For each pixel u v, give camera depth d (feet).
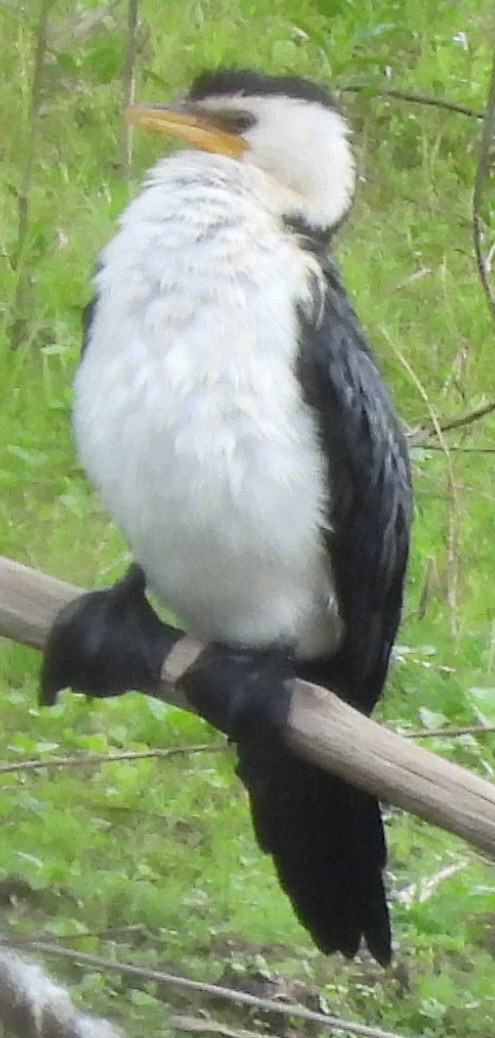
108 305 22.13
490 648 39.14
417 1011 29.40
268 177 23.47
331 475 22.41
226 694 22.11
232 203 22.65
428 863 32.96
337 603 23.36
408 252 53.72
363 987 29.73
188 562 22.54
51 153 53.83
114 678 22.56
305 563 22.67
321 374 22.12
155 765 34.24
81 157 53.88
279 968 29.60
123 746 34.65
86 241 49.06
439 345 50.21
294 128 23.65
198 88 24.77
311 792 22.94
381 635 24.11
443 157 57.36
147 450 21.79
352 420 22.48
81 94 55.36
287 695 21.91
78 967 28.17
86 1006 27.32
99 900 30.27
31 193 51.19
